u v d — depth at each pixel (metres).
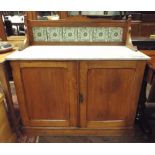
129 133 1.79
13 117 1.71
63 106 1.68
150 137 1.77
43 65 1.48
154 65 1.50
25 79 1.55
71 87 1.58
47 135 1.81
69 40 1.81
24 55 1.48
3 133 1.57
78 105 1.66
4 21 2.31
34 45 1.81
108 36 1.79
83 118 1.72
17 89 1.59
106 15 2.05
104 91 1.59
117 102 1.65
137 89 1.58
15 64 1.48
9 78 1.63
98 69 1.49
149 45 2.07
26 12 1.97
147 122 1.82
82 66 1.47
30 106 1.68
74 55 1.48
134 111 1.69
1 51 1.67
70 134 1.80
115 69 1.49
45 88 1.60
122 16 2.03
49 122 1.75
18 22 2.49
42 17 2.05
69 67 1.49
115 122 1.74
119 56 1.44
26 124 1.77
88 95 1.61
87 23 1.74
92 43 1.81
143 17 3.07
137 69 1.49
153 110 1.70
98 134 1.80
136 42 2.07
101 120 1.74
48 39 1.80
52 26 1.76
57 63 1.47
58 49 1.68
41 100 1.65
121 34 1.78
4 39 2.20
